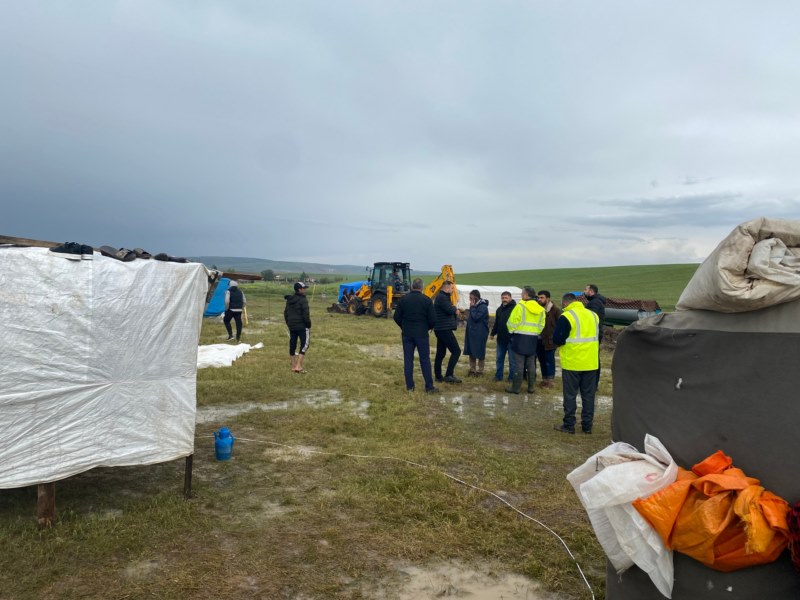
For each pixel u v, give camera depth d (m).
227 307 14.38
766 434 2.00
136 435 4.15
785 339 1.98
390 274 26.75
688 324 2.32
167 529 3.88
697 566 2.06
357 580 3.37
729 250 2.04
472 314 11.08
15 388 3.65
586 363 6.90
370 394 8.71
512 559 3.69
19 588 3.12
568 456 5.99
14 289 3.65
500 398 8.93
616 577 2.56
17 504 4.22
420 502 4.52
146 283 4.16
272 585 3.26
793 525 1.77
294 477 5.02
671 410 2.35
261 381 9.30
